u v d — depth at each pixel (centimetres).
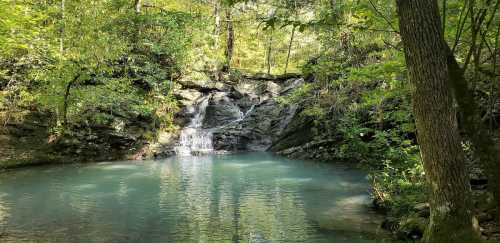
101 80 1938
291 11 1677
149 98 2269
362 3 873
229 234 813
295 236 794
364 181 1350
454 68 598
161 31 2428
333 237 781
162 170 1609
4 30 1077
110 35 2025
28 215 958
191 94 2450
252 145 2234
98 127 1933
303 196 1146
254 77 2738
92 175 1495
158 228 859
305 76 2333
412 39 513
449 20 789
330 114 1912
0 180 1388
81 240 781
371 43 1430
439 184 521
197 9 3033
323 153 1862
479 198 720
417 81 518
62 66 1808
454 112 520
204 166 1716
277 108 2369
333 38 1630
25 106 1881
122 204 1066
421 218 722
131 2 2488
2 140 1712
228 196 1155
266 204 1062
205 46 2731
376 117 1399
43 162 1714
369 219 899
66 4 1964
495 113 1009
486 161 600
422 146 533
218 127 2353
